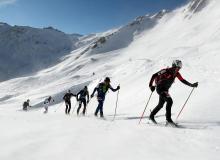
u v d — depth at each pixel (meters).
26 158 5.30
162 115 12.09
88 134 7.22
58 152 5.64
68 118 12.45
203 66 26.16
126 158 5.29
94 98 31.59
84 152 5.65
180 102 14.62
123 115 15.77
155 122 9.53
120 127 8.34
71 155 5.46
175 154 5.55
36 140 6.61
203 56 32.03
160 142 6.42
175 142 6.46
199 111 10.74
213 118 9.39
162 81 9.38
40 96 76.94
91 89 44.09
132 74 38.94
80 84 73.69
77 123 9.52
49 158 5.30
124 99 26.20
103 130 7.79
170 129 7.88
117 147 5.99
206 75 22.08
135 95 25.52
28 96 90.19
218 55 29.50
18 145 6.18
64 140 6.55
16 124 9.76
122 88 32.69
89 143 6.30
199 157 5.36
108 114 18.11
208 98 12.88
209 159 5.24
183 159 5.23
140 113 15.77
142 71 38.53
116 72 50.00
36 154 5.53
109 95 30.53
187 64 29.34
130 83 34.25
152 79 9.67
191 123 8.98
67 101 23.17
